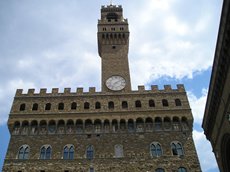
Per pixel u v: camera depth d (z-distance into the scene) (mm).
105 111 67000
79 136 63875
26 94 70188
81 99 69562
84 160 60125
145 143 62688
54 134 64062
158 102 68812
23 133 64000
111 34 85500
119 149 62000
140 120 66375
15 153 60875
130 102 68750
